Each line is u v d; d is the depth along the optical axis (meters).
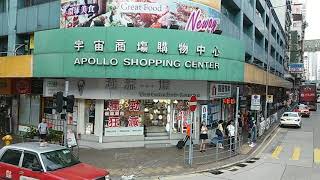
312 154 21.14
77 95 20.78
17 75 22.09
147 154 19.06
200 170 16.17
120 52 19.23
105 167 16.14
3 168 11.54
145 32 19.39
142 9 20.16
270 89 52.19
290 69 79.56
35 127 23.97
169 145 21.48
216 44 20.95
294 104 78.56
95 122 20.72
